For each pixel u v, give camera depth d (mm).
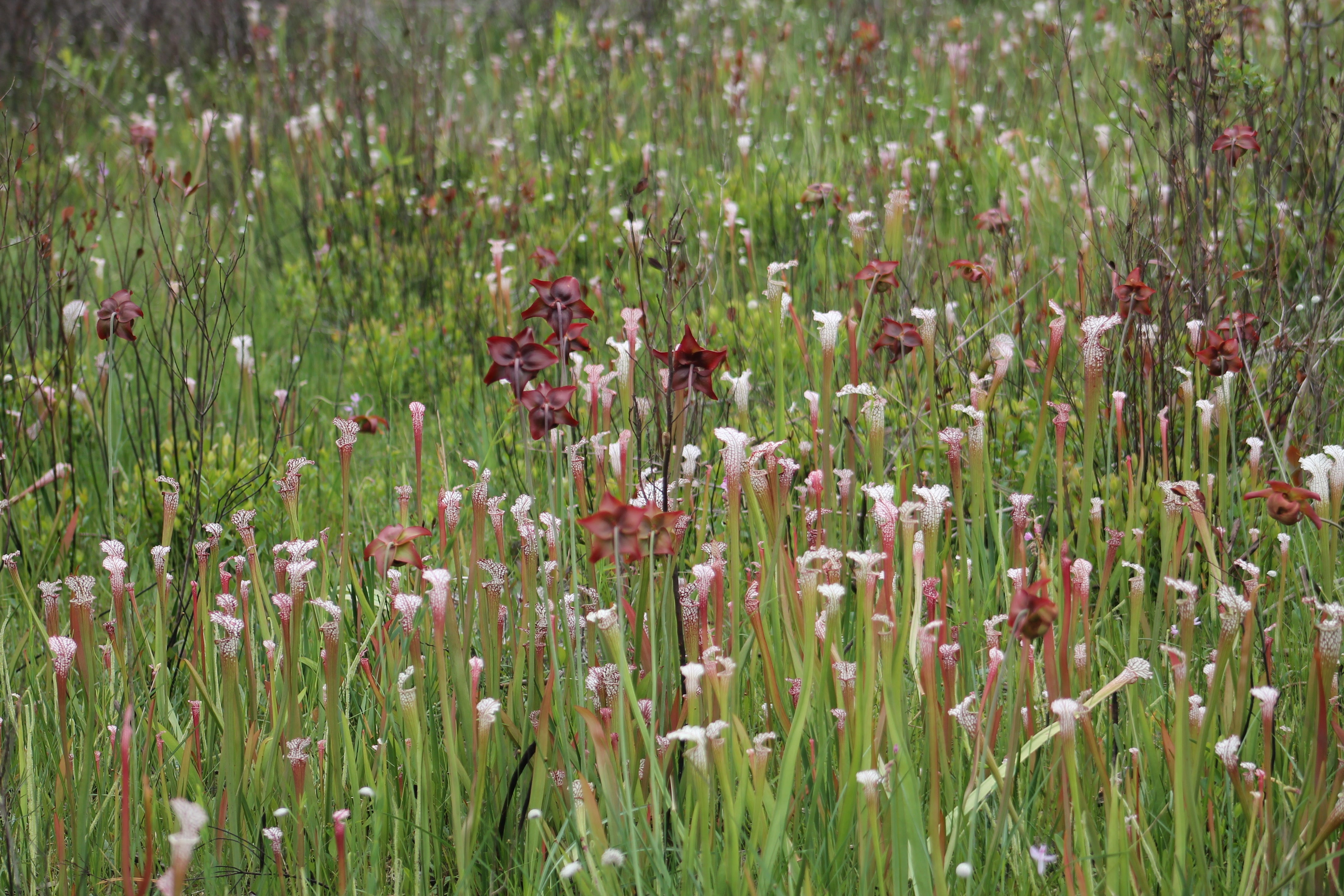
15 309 6012
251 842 2680
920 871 2248
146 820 2545
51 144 9117
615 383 4219
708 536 3602
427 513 4090
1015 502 2836
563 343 2693
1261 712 2707
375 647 3203
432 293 6879
